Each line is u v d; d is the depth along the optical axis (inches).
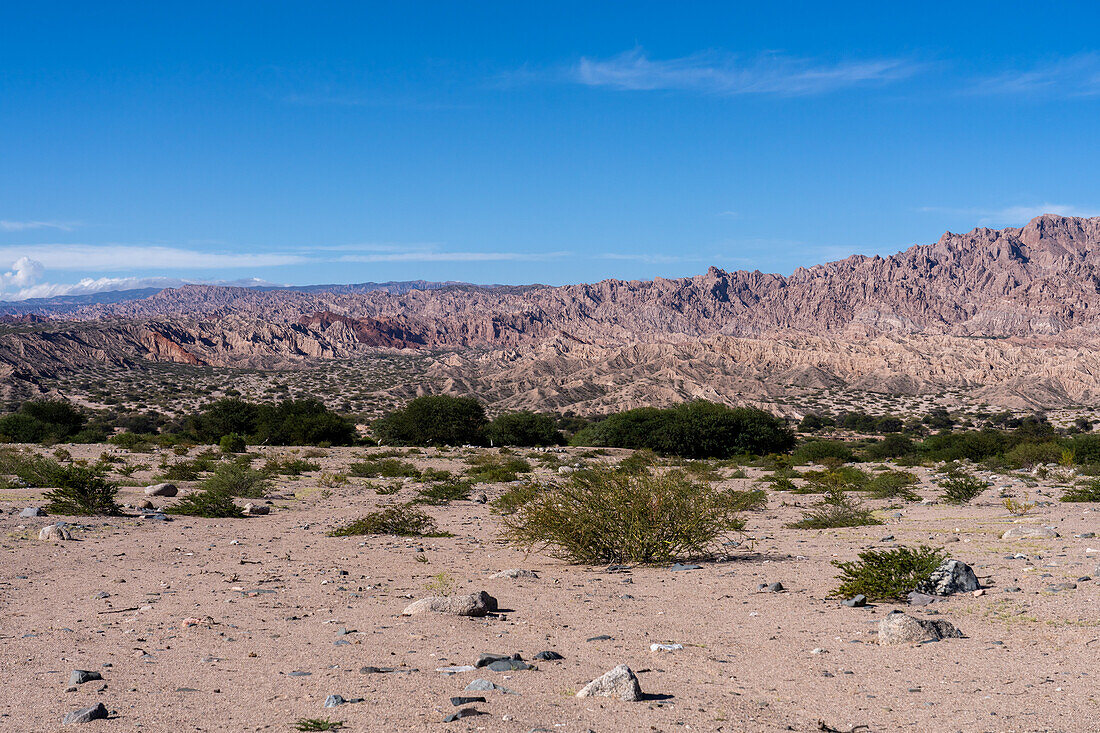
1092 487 1016.9
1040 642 291.7
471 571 516.7
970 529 687.1
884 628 308.5
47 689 239.3
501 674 257.0
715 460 2316.7
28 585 447.2
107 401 7362.2
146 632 326.3
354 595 420.5
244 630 330.6
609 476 568.1
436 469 1727.4
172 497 1059.3
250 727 202.2
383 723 203.6
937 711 218.1
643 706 221.1
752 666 271.6
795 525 791.7
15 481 1088.8
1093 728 199.3
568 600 406.9
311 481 1408.7
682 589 439.8
